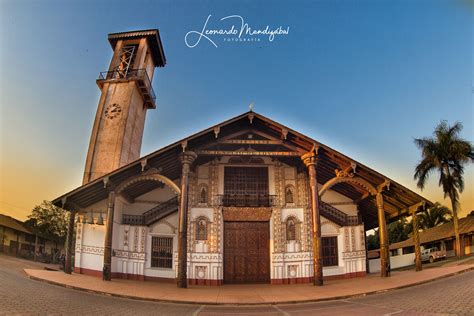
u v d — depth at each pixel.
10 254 39.94
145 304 12.79
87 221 20.75
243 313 11.57
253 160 22.39
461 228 39.09
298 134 18.91
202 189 21.86
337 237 22.20
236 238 21.41
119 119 30.88
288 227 21.56
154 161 19.20
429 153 35.06
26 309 9.70
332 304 12.85
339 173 19.81
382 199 19.83
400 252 52.09
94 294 13.94
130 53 36.09
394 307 11.12
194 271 20.55
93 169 29.16
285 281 20.61
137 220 21.70
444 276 16.94
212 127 18.70
